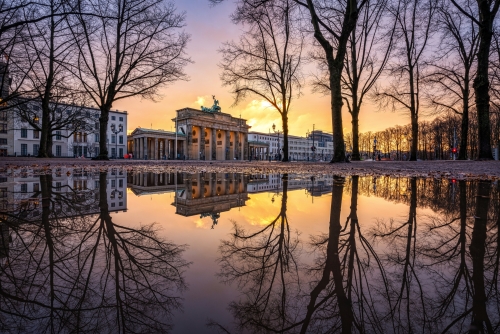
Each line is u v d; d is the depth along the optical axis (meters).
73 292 0.93
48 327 0.72
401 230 1.86
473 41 20.84
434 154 82.31
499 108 23.39
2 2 11.74
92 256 1.29
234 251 1.39
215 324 0.74
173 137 72.81
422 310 0.81
